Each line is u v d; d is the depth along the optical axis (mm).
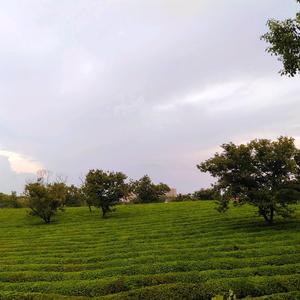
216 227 46344
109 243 41469
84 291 24797
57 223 61406
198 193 97000
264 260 28969
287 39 17594
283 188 41281
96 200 63125
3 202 94438
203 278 25547
